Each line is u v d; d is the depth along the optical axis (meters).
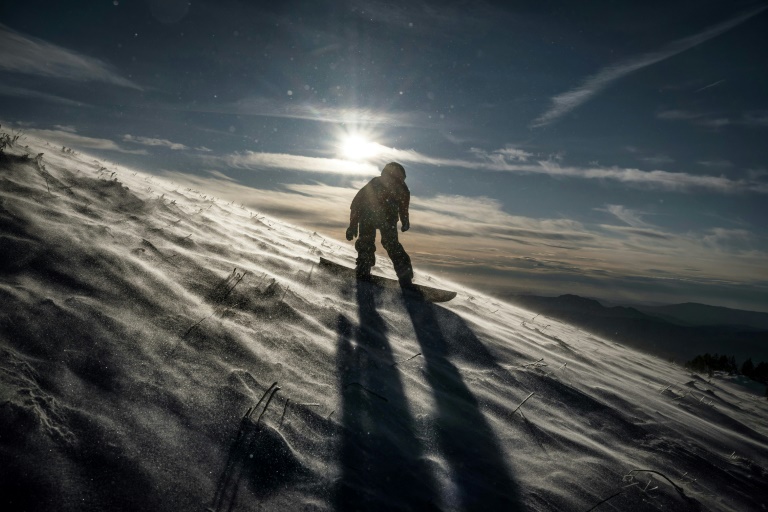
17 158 4.66
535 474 2.71
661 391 5.29
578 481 2.74
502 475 2.61
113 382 2.27
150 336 2.72
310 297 4.36
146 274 3.41
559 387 4.04
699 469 3.37
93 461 1.84
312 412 2.60
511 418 3.27
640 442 3.56
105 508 1.69
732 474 3.44
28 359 2.21
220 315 3.31
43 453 1.79
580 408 3.81
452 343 4.39
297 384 2.83
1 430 1.81
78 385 2.17
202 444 2.11
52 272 2.96
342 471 2.26
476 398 3.41
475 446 2.80
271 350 3.10
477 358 4.21
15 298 2.58
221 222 6.60
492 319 5.99
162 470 1.91
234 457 2.11
